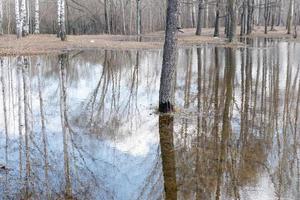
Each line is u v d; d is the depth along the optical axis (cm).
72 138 847
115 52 2589
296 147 784
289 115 1027
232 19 3247
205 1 4638
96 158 734
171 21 986
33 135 866
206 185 616
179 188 606
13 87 1368
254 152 758
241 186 611
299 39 3838
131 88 1395
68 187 610
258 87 1389
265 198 572
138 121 972
